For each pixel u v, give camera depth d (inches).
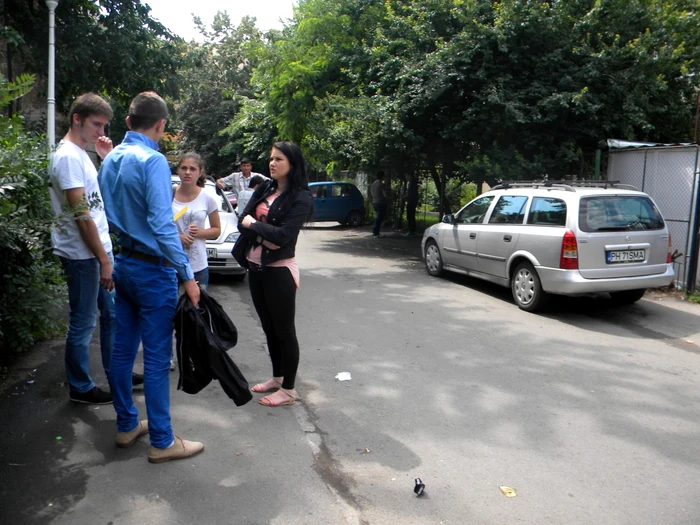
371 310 317.7
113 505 123.6
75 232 157.2
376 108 489.4
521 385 210.2
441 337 269.1
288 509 125.9
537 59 457.4
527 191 339.6
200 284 208.2
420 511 129.5
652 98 473.7
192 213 203.3
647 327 298.5
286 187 171.5
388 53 517.0
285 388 182.9
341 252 559.8
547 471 149.5
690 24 472.1
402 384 207.2
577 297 362.6
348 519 123.2
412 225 710.5
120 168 134.5
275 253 171.5
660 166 393.1
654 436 172.1
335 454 154.0
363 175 888.9
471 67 462.0
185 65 574.2
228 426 165.5
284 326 176.7
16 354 205.3
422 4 495.2
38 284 191.3
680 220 377.7
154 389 139.3
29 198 162.7
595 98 441.1
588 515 130.5
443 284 400.5
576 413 187.0
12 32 426.9
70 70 500.1
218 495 129.7
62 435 152.5
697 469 153.0
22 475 133.3
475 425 175.3
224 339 147.9
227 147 1163.9
